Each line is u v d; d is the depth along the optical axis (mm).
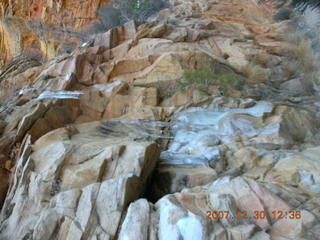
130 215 2926
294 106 6645
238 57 8859
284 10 12102
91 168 3768
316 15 8727
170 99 6848
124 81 7223
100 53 8539
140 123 5887
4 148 4539
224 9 13812
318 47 8742
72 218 3117
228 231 2584
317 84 7742
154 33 9203
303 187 3719
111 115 6480
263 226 2777
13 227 3373
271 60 9016
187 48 8477
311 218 2785
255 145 5168
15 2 19797
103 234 2949
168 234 2613
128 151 4023
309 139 5633
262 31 11547
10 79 8008
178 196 3027
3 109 5871
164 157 5012
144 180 4133
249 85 7707
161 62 7484
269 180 3984
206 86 7027
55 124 5473
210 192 3252
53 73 7535
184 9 12922
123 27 9453
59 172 3746
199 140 5344
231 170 4496
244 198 3055
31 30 18234
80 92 6484
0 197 4203
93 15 18281
